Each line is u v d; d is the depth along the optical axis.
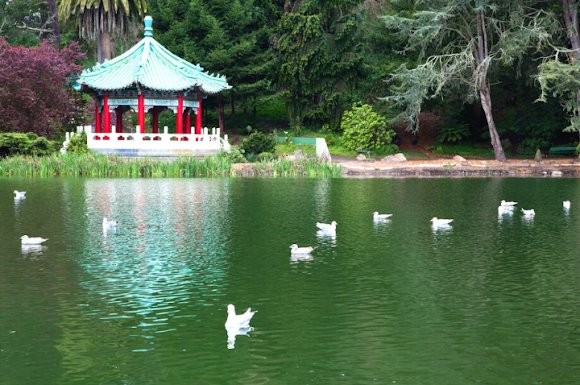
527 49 65.56
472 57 62.31
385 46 72.88
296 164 56.12
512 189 44.94
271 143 62.91
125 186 45.16
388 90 71.69
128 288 19.16
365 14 78.25
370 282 19.94
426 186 46.78
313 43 72.31
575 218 32.03
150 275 20.61
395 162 63.69
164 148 58.47
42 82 60.09
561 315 16.86
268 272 21.05
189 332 15.64
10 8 89.88
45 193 40.72
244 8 73.00
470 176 56.59
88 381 13.04
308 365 13.80
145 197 39.00
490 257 23.31
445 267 21.80
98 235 27.05
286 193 41.69
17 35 89.38
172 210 33.84
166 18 73.62
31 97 58.44
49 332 15.59
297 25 72.00
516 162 63.53
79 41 94.19
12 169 53.19
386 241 26.17
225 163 55.22
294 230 28.42
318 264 22.17
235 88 72.62
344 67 72.38
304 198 39.12
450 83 66.12
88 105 78.56
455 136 72.69
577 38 62.28
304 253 23.50
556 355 14.31
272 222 30.41
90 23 76.00
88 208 34.34
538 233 27.92
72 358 14.11
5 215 31.95
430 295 18.58
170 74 61.88
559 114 70.00
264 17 75.50
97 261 22.44
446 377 13.25
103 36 77.81
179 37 72.81
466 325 16.16
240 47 70.81
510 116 74.62
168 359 14.09
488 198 39.72
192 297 18.34
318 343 14.99
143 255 23.36
